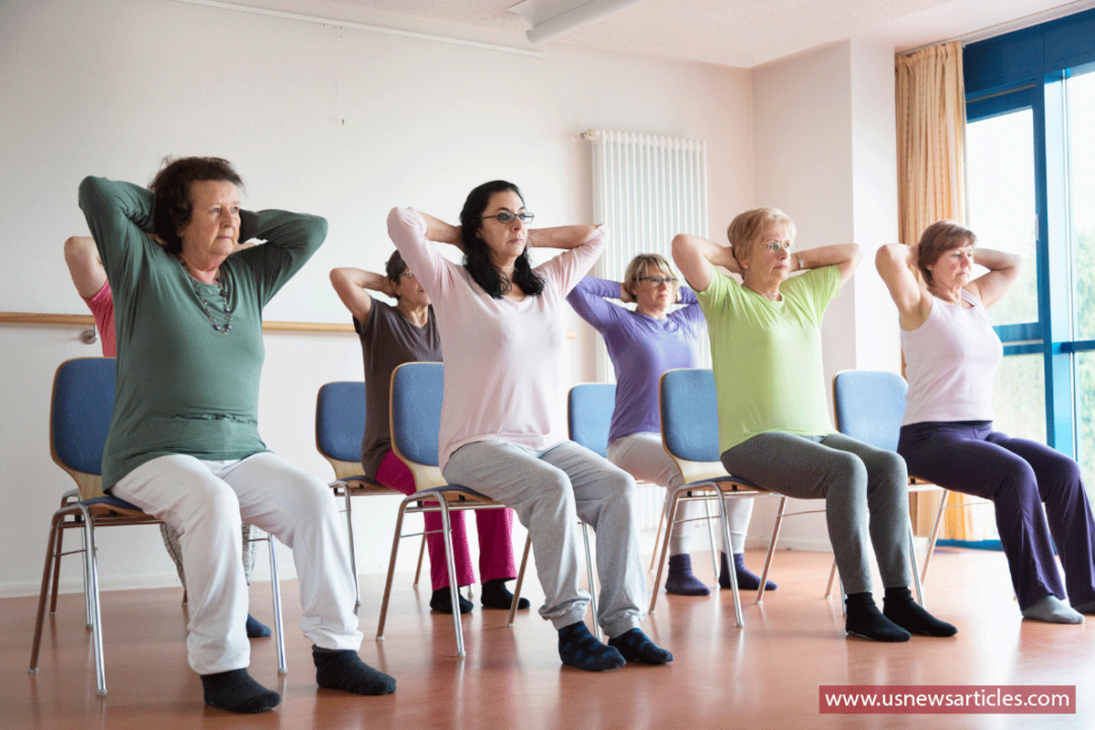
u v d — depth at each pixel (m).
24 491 4.44
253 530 4.12
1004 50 5.69
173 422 2.33
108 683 2.52
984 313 3.65
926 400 3.53
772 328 3.26
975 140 5.89
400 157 5.40
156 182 2.42
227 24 5.00
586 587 4.24
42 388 4.50
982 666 2.48
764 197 6.42
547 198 5.83
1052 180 5.48
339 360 5.17
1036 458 3.40
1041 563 3.23
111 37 4.73
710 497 3.50
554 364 2.87
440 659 2.75
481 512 3.82
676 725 1.98
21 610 3.90
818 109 6.06
